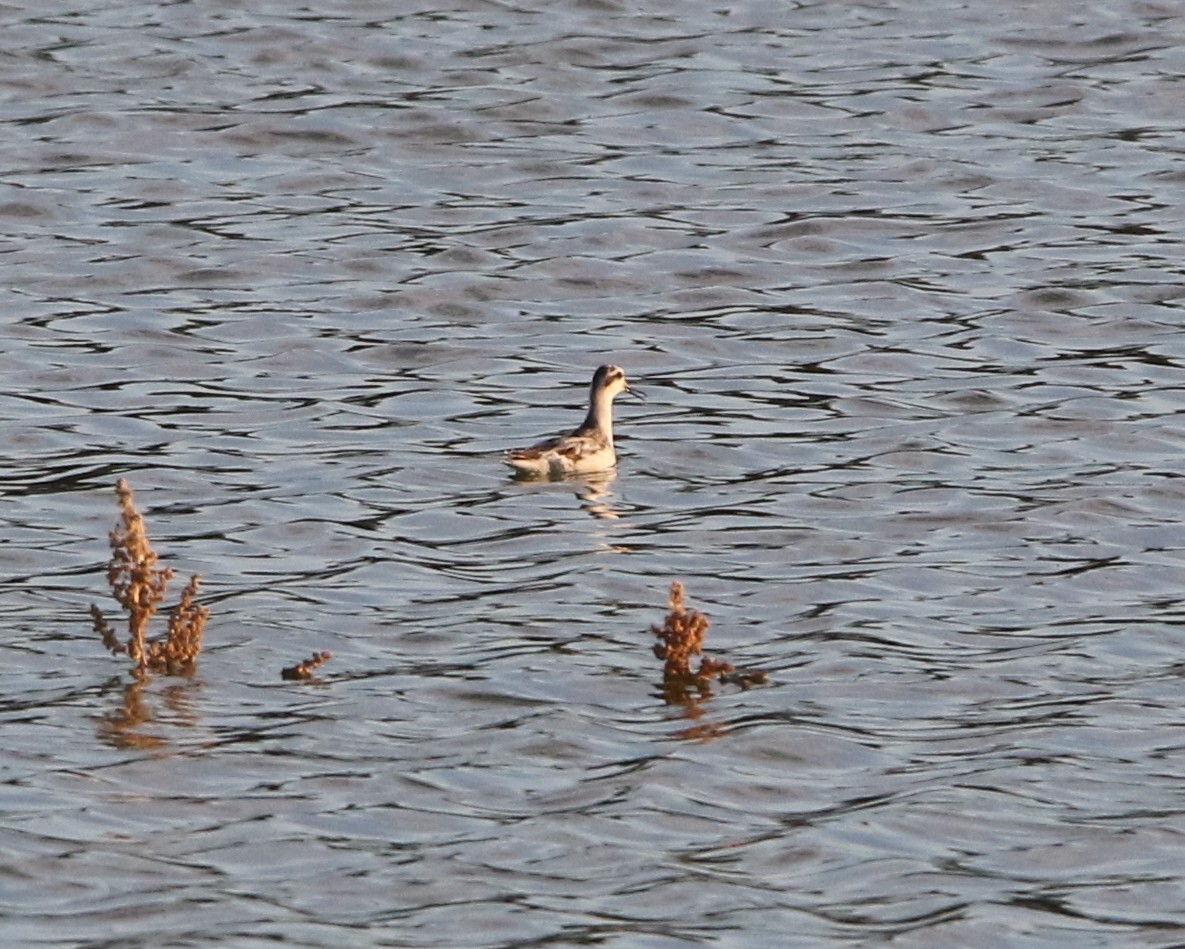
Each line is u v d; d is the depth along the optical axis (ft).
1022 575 78.07
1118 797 60.39
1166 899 55.01
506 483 88.07
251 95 146.72
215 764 60.75
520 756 61.72
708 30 161.07
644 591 75.97
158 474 88.33
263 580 76.33
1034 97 148.87
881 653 70.33
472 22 161.89
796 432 95.14
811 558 79.66
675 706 65.62
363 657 69.15
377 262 118.83
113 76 149.07
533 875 55.26
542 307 113.91
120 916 52.65
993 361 105.29
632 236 123.95
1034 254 121.39
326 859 55.72
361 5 164.45
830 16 165.17
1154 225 126.11
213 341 106.93
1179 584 77.36
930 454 91.71
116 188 130.62
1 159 134.31
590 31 160.04
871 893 54.90
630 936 52.42
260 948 51.34
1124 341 108.17
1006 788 60.64
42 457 90.53
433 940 52.03
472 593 75.41
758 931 52.80
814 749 62.75
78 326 108.68
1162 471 89.56
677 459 91.40
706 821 58.44
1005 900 54.65
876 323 111.24
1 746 61.36
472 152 138.31
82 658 68.28
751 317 112.47
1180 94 149.48
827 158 137.69
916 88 149.89
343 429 94.99
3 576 76.48
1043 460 91.20
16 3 163.43
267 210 127.85
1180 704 66.69
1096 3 167.73
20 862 54.85
